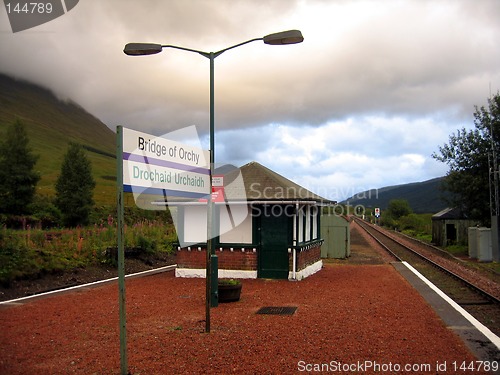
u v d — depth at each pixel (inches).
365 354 286.7
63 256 654.5
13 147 1533.0
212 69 449.7
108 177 4207.7
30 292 516.4
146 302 463.2
